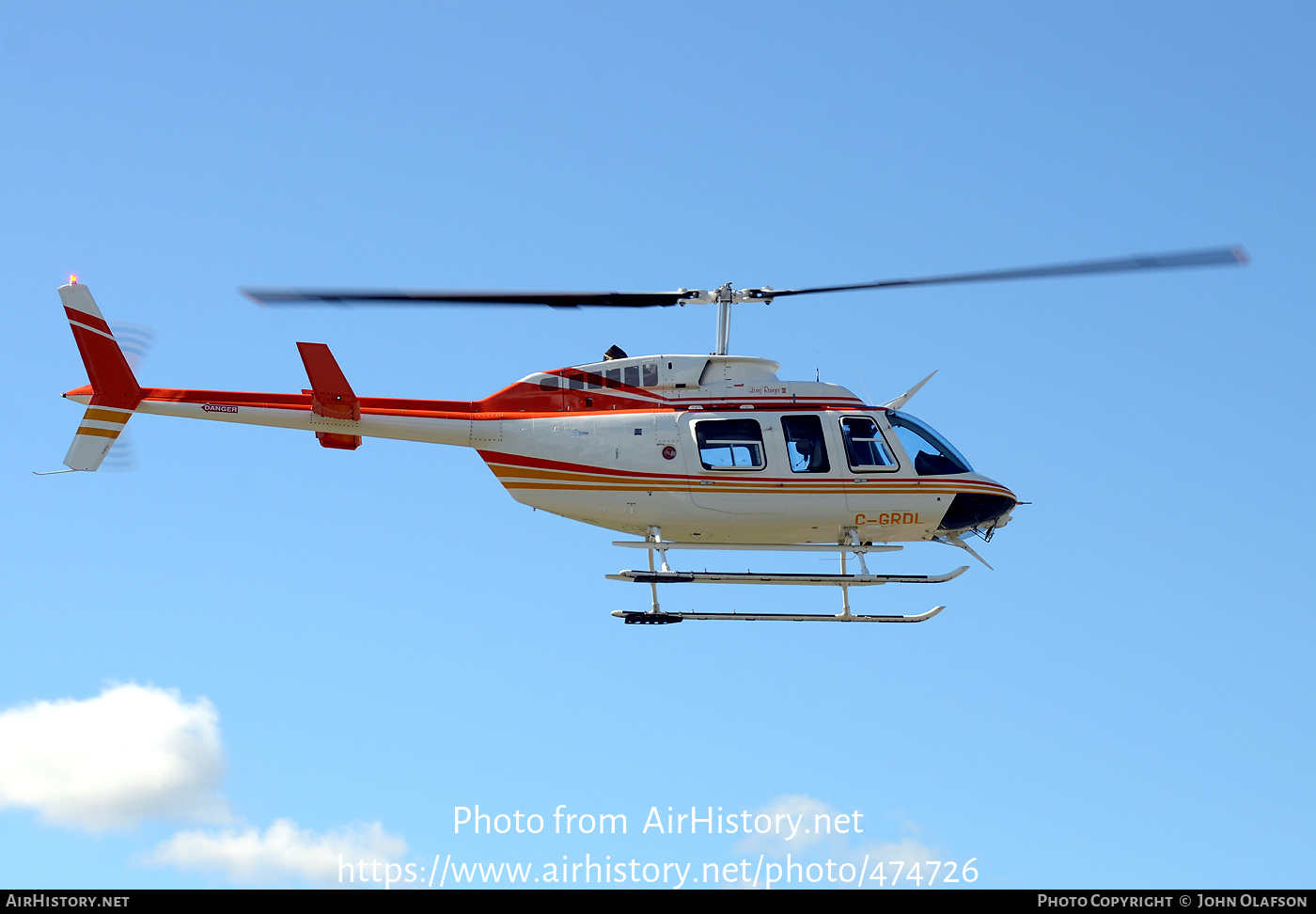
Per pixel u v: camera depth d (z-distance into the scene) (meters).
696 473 27.88
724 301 28.44
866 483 28.12
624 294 27.45
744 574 27.80
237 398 28.50
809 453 28.16
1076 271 25.03
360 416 27.97
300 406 28.45
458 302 26.11
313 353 27.34
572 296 27.12
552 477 28.11
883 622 28.22
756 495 27.88
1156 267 24.23
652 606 28.36
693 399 28.45
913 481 28.30
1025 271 25.47
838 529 28.55
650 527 28.41
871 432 28.48
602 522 28.55
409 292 25.69
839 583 27.69
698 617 28.11
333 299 25.36
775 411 28.36
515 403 28.53
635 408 28.39
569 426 28.17
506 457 28.20
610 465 27.89
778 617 28.17
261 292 24.98
